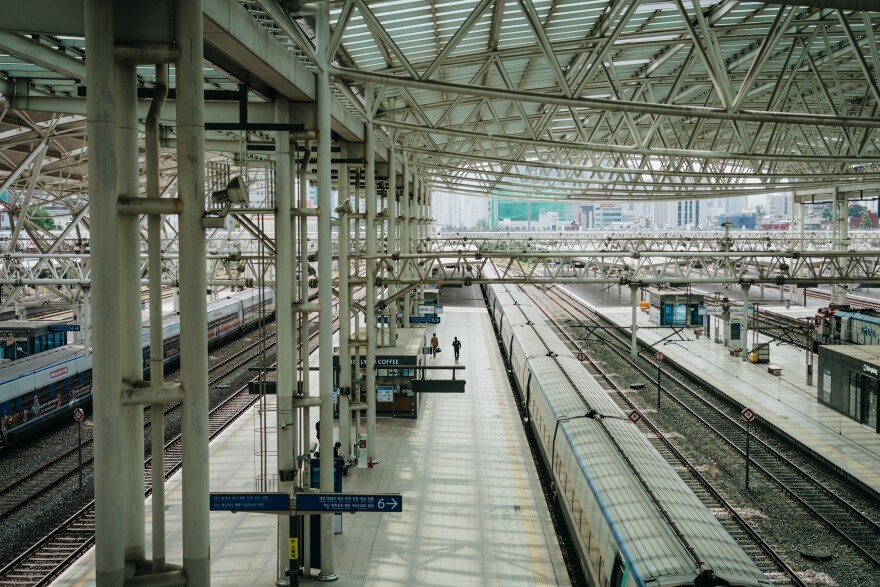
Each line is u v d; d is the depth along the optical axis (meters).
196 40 9.37
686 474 25.16
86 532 20.38
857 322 40.31
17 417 27.83
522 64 24.02
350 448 24.84
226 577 17.38
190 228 9.54
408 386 30.84
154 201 9.49
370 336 24.97
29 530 20.59
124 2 9.24
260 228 17.34
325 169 16.83
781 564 18.23
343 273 24.06
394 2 16.30
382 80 16.61
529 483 23.41
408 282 27.36
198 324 9.62
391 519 20.67
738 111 17.02
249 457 25.83
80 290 37.59
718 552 13.04
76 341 43.00
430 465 25.17
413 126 23.62
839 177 32.00
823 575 17.72
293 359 16.56
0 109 20.59
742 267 33.28
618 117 34.84
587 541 16.86
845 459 25.33
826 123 17.84
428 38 19.52
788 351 47.06
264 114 19.83
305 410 17.59
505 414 31.66
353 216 24.61
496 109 31.09
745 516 21.38
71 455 27.20
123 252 9.98
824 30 19.61
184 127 9.45
